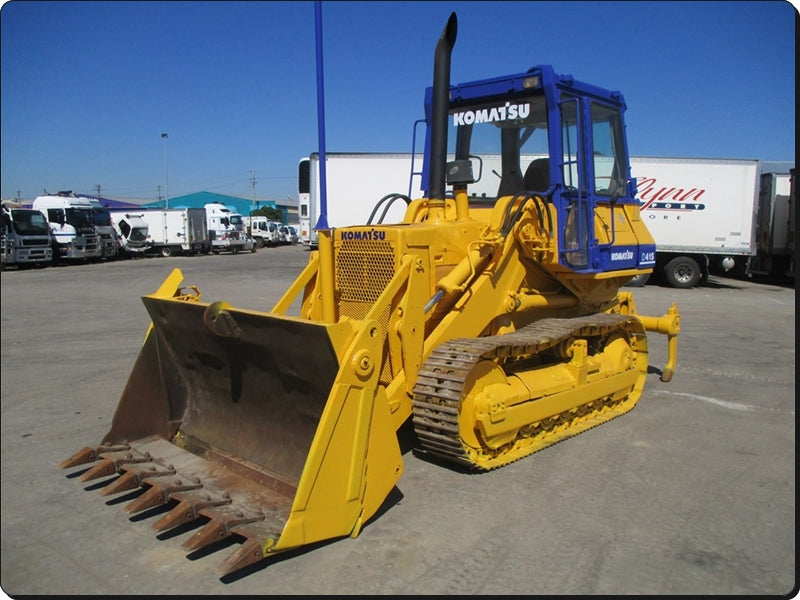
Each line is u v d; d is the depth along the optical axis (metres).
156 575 3.35
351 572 3.34
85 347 9.37
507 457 4.78
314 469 3.36
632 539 3.70
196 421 4.75
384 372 4.35
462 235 5.00
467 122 5.95
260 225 52.00
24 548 3.64
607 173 6.21
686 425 5.80
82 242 29.53
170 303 4.41
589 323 5.51
